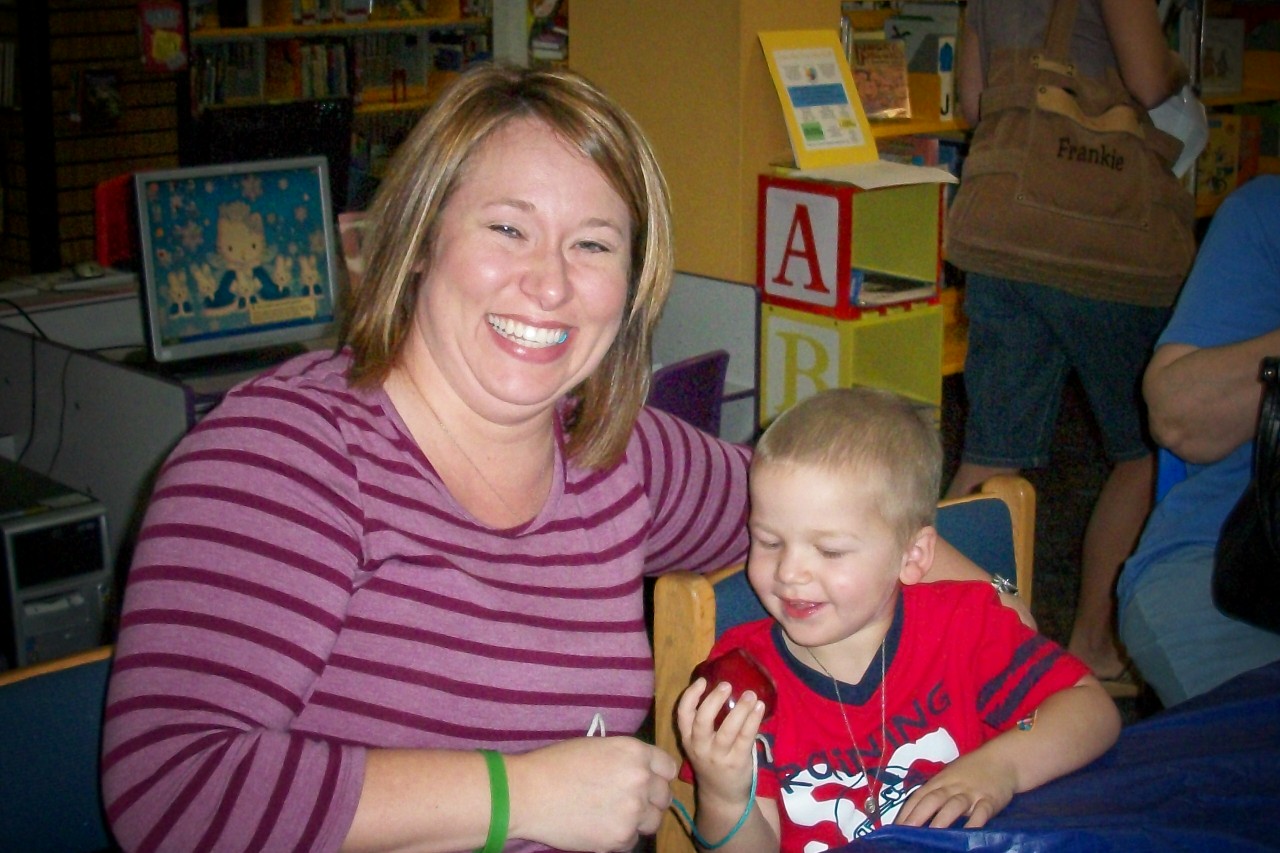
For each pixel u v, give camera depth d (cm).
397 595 117
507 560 126
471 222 119
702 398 276
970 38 325
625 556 135
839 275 344
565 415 137
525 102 120
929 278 370
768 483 135
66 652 227
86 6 548
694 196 374
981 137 302
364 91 625
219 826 99
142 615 105
